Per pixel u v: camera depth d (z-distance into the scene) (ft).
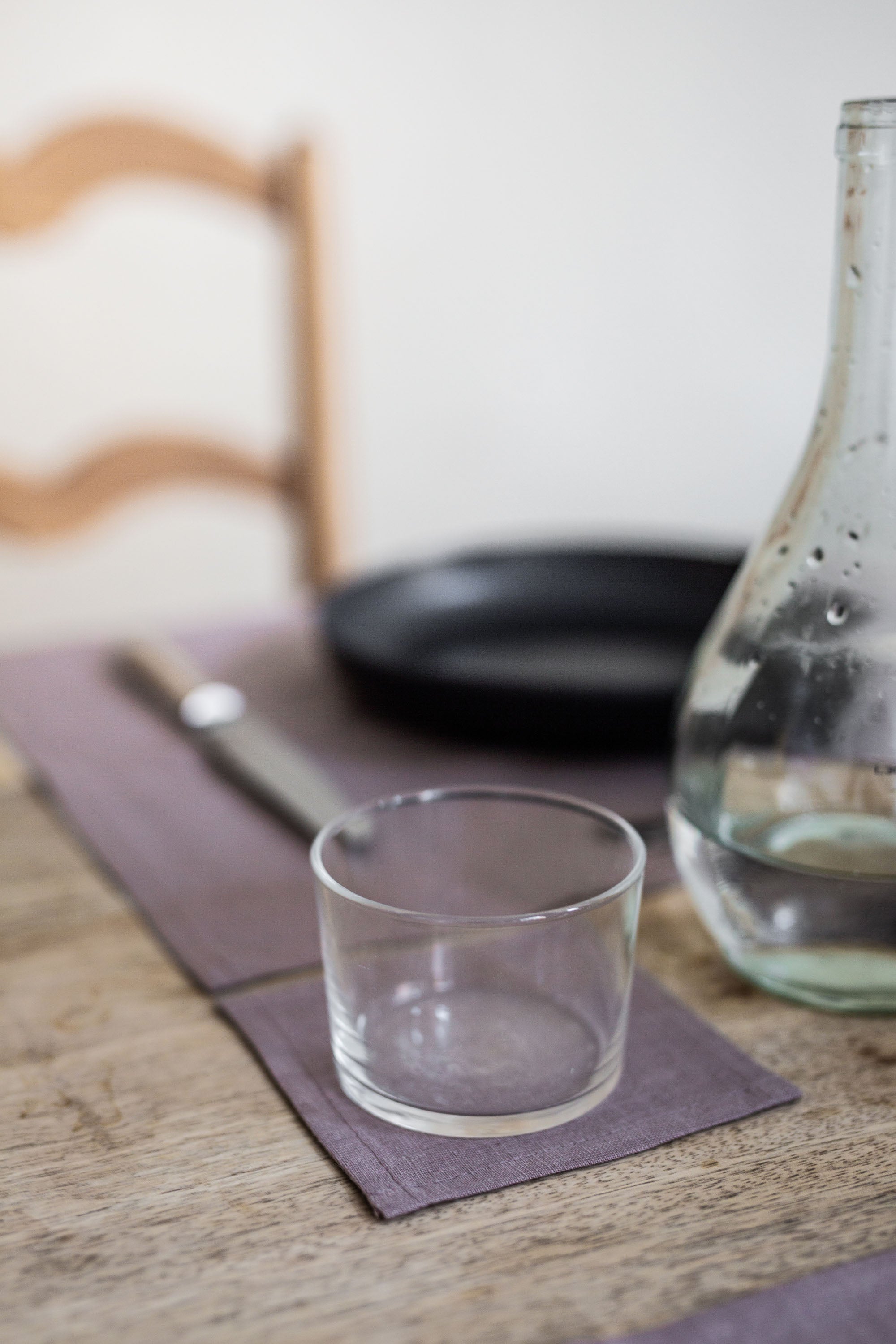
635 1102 1.86
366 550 7.75
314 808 2.43
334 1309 1.63
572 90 7.41
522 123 7.36
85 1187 1.76
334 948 1.81
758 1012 2.01
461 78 7.14
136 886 2.27
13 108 6.32
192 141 4.19
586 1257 1.67
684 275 8.02
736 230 8.06
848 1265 1.66
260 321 7.06
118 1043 1.97
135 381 6.92
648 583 3.30
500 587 3.32
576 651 3.06
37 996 2.05
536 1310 1.62
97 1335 1.61
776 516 2.04
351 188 7.09
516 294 7.65
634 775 2.60
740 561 3.22
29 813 2.52
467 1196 1.73
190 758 2.68
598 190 7.66
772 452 8.63
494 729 2.63
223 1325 1.62
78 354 6.77
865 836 1.92
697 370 8.25
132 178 4.16
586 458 8.15
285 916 2.19
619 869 1.89
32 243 4.11
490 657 3.05
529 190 7.50
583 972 1.83
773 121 7.93
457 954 1.84
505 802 1.97
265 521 7.42
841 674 1.93
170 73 6.56
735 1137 1.82
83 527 4.26
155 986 2.07
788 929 1.95
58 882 2.31
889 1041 1.96
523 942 1.83
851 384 1.93
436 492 7.83
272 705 2.89
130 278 6.75
